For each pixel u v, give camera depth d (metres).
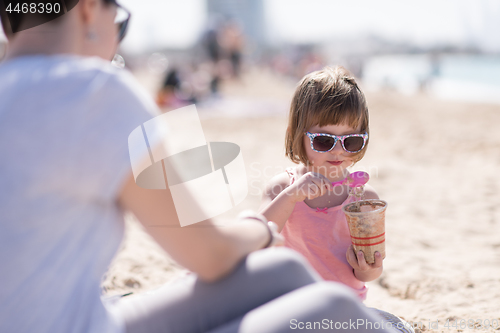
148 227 1.05
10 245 0.92
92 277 1.04
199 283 1.22
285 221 1.72
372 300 2.60
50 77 0.94
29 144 0.90
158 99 12.94
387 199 4.70
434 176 5.61
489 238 3.52
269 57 53.69
